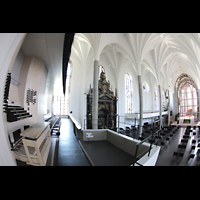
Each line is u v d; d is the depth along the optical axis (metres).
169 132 12.59
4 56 1.74
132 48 13.72
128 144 3.99
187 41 13.59
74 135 6.43
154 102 27.72
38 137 2.56
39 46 4.68
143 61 19.77
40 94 7.07
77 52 16.97
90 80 17.75
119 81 20.91
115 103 18.86
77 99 17.95
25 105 5.34
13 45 1.89
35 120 6.20
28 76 5.54
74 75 18.89
